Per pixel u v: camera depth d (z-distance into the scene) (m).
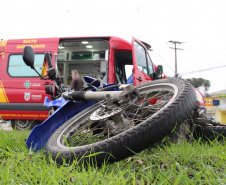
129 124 2.32
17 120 9.12
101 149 1.96
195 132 2.97
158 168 1.81
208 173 1.63
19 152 2.67
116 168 1.99
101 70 12.12
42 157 2.44
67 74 12.59
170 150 2.23
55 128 2.88
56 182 1.50
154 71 10.13
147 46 10.64
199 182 1.56
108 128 2.45
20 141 3.04
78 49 12.06
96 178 1.61
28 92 8.87
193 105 2.15
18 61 9.24
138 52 9.03
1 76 9.19
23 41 9.44
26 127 9.05
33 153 2.57
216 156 2.02
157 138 1.94
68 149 2.18
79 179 1.63
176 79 2.58
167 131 1.95
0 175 1.72
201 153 2.17
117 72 9.58
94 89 3.09
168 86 2.58
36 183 1.60
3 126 3.36
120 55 9.66
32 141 2.74
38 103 8.76
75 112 3.00
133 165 2.10
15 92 8.95
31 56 2.80
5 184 1.57
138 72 8.54
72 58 12.31
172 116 1.97
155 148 2.34
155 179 1.60
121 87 2.44
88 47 11.77
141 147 1.93
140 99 2.76
